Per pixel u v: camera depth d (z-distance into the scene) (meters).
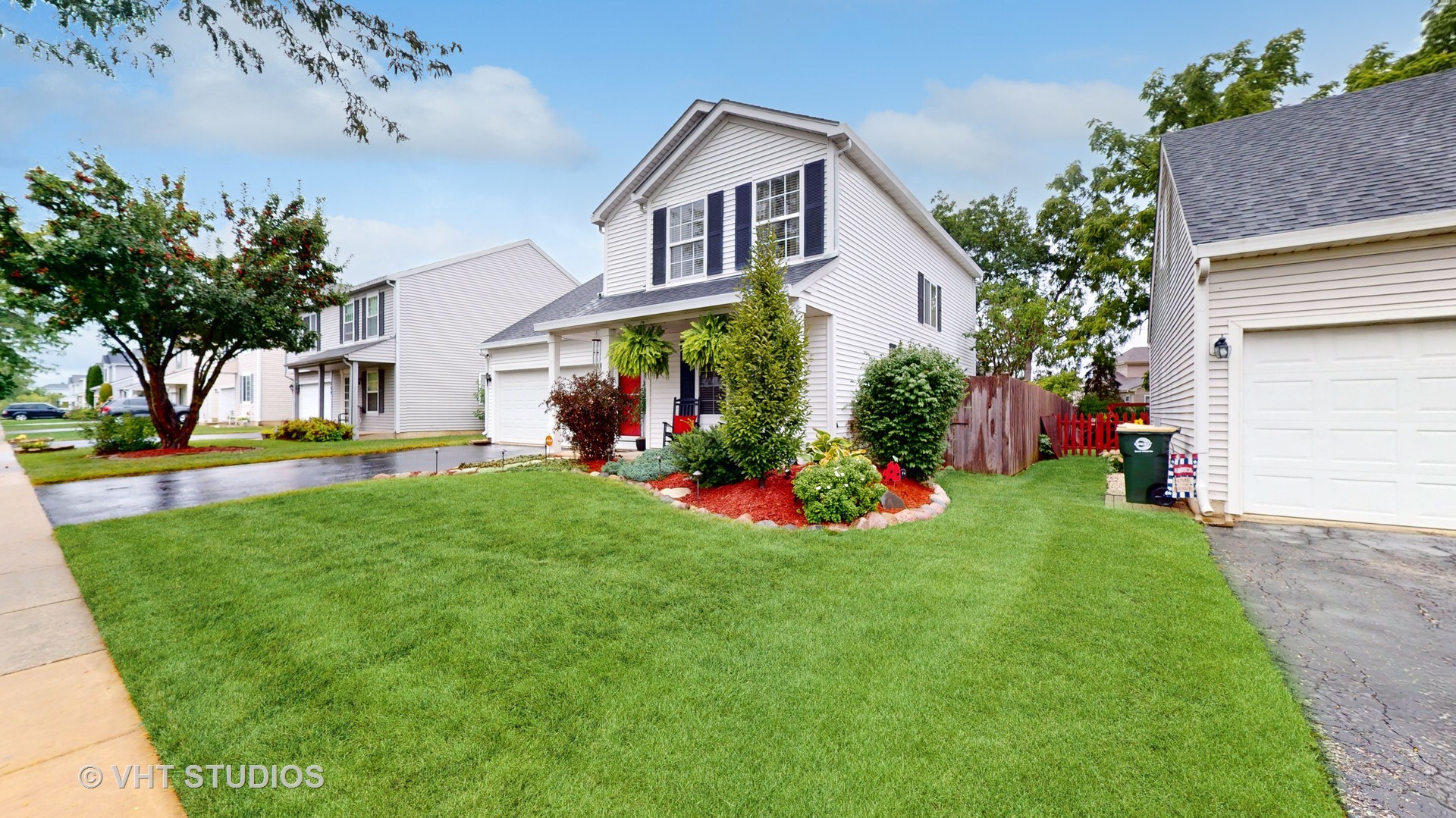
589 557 4.89
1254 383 6.56
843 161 9.95
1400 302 5.88
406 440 17.94
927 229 13.50
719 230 10.91
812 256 9.82
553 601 3.97
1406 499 5.96
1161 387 11.58
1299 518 6.36
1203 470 6.68
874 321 11.04
